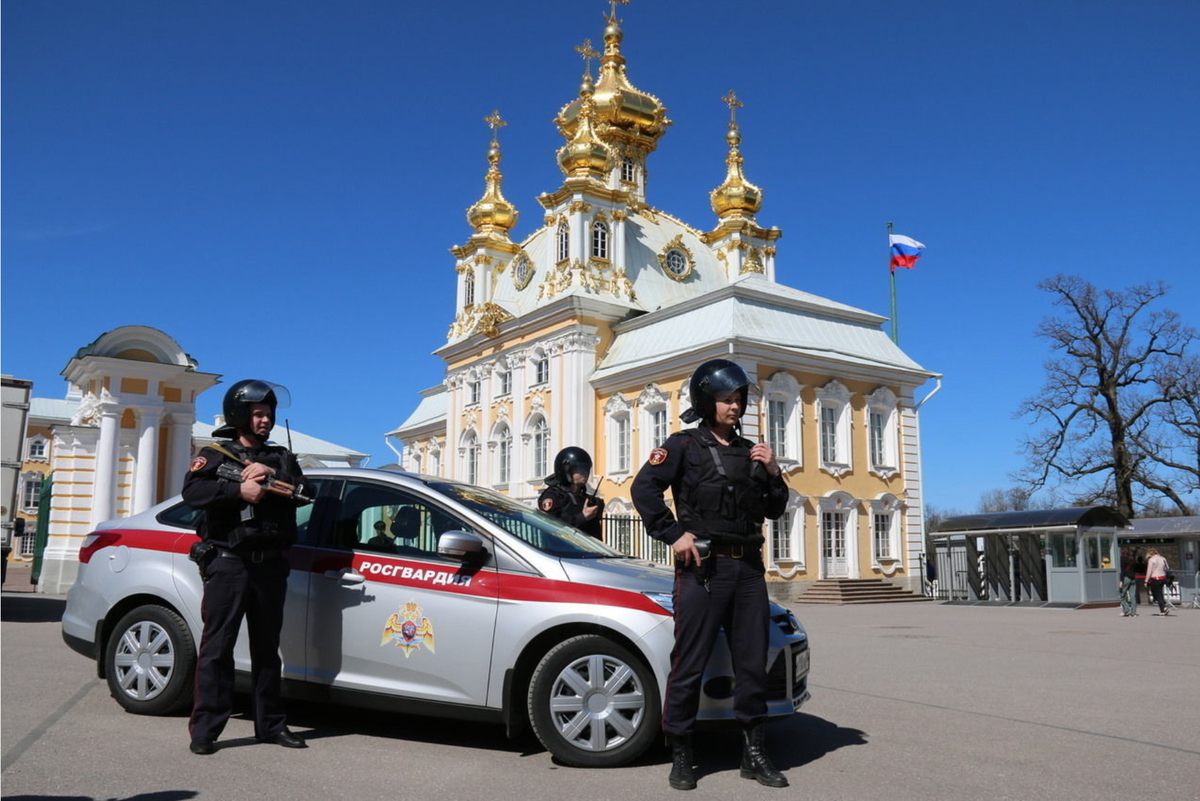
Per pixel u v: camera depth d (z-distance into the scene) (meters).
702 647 5.39
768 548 31.98
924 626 19.33
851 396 35.38
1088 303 43.16
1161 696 8.96
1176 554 34.41
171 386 25.22
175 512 7.31
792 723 7.38
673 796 5.10
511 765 5.71
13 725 6.52
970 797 5.16
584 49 49.31
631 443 36.28
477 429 45.97
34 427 64.75
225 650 5.99
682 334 35.53
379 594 6.37
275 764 5.60
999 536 31.84
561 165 43.38
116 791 4.95
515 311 44.56
